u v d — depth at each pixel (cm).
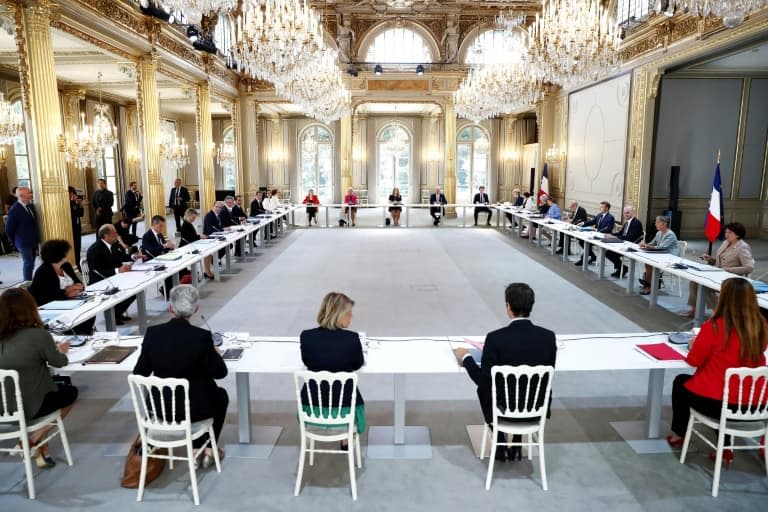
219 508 330
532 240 1423
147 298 845
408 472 369
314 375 327
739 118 1370
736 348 340
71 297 552
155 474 357
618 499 338
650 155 1270
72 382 520
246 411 400
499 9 1842
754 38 927
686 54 1082
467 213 2269
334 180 2567
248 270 1063
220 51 1647
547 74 934
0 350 339
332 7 1811
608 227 1098
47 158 820
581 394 493
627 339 435
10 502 335
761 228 1418
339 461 383
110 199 1340
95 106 1712
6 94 1289
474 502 336
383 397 487
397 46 1916
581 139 1631
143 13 1086
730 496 340
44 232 838
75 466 376
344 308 354
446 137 1914
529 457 384
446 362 388
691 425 371
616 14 1403
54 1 815
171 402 342
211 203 1595
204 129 1546
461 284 934
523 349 341
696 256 1154
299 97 1118
